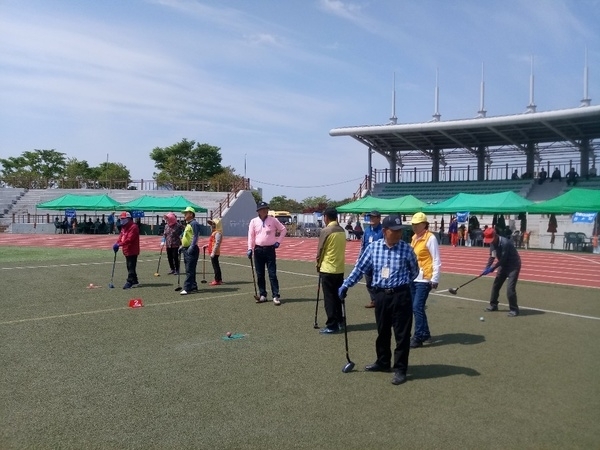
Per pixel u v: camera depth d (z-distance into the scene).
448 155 47.25
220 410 5.16
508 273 10.07
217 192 53.47
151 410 5.15
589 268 19.48
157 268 16.98
